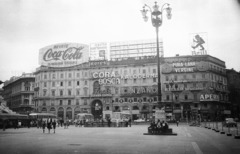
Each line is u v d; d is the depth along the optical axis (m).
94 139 20.95
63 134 28.56
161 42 97.25
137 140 19.53
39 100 97.12
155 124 25.47
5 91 139.38
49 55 101.00
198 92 82.19
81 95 92.62
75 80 94.56
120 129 39.22
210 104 80.69
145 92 85.00
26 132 34.16
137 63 88.38
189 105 82.00
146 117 83.06
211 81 84.12
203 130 34.69
